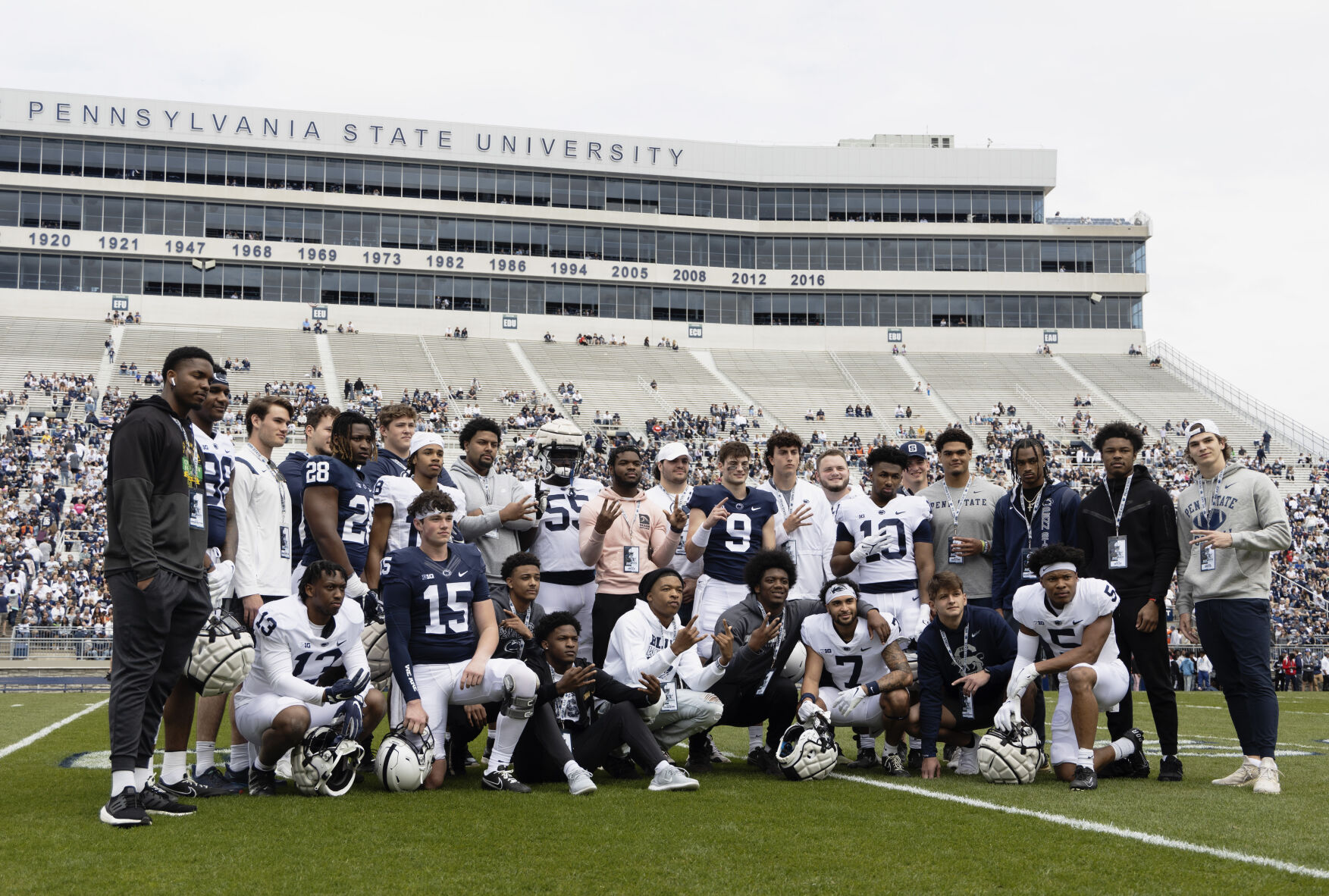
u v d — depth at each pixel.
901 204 51.19
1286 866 3.77
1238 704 5.98
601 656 7.01
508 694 5.36
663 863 3.76
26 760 6.65
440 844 4.04
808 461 36.88
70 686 16.89
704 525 6.69
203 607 4.69
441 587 5.60
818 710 5.93
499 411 39.16
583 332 48.44
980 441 39.78
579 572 7.09
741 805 4.91
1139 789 5.57
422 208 47.88
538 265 48.38
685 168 50.31
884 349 49.66
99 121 45.31
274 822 4.43
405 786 5.24
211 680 4.88
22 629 19.75
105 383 36.88
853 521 6.91
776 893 3.39
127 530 4.36
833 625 6.24
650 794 5.24
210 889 3.37
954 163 51.00
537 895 3.35
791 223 50.44
